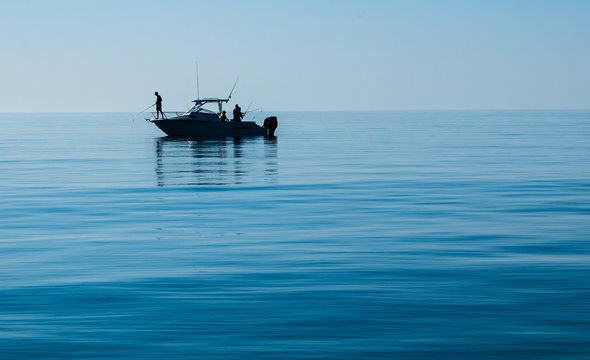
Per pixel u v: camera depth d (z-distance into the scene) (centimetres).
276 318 1036
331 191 2633
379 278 1269
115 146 5975
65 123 17050
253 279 1270
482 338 947
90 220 1988
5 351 910
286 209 2169
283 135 7950
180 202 2352
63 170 3653
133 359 883
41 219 2012
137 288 1211
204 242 1638
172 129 6444
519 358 880
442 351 903
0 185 2942
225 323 1015
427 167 3656
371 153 4766
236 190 2675
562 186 2758
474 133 8425
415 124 13150
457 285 1213
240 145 5728
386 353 898
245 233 1755
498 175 3209
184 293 1177
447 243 1598
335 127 11362
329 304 1104
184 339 950
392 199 2395
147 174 3359
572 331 970
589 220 1927
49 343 938
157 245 1605
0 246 1605
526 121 15038
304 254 1486
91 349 916
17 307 1101
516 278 1261
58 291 1195
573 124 12288
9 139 7694
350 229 1800
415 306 1090
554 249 1521
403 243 1600
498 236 1684
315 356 890
